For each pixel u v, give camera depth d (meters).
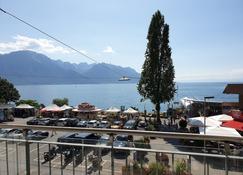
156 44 42.91
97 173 5.13
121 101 142.38
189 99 41.94
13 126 5.45
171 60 43.25
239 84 34.06
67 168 5.36
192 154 4.75
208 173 4.60
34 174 5.52
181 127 34.91
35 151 5.55
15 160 5.65
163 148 5.00
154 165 4.93
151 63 42.91
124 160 5.05
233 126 20.97
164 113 50.72
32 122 39.62
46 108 46.75
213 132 18.89
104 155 5.13
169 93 43.03
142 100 44.16
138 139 5.70
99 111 49.22
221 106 38.16
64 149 5.42
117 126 35.44
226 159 4.48
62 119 40.69
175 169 4.82
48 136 5.70
